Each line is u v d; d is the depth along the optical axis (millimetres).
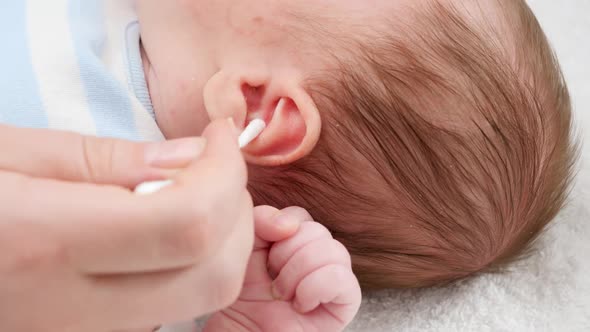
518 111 406
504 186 410
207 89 407
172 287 329
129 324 333
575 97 494
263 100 408
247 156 405
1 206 319
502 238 423
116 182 337
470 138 402
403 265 426
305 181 411
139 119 412
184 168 336
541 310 438
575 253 449
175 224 320
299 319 398
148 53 423
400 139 401
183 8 413
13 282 321
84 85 404
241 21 406
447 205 410
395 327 437
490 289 438
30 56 401
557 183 429
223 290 334
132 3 433
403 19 401
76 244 319
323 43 401
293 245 392
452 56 401
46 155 336
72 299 325
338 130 401
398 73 399
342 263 392
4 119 393
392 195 408
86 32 413
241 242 336
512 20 413
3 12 412
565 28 524
